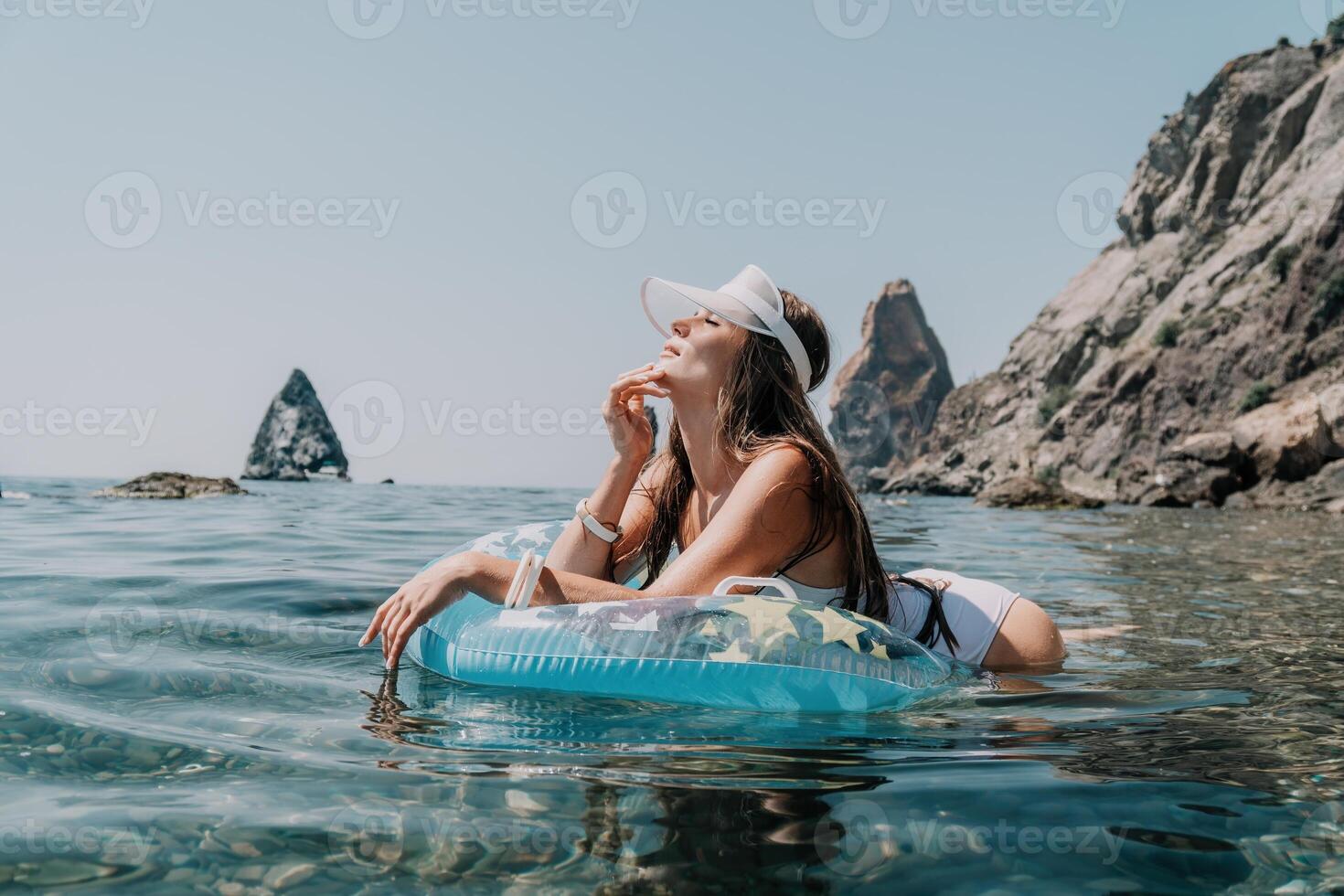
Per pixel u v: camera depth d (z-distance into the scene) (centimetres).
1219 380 3769
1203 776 154
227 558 463
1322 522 1370
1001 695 217
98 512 796
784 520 231
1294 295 3553
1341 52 4825
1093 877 117
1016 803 141
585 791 144
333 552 511
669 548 279
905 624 253
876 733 181
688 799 141
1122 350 4828
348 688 211
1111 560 629
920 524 1134
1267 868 120
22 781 143
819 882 114
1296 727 188
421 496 1802
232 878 112
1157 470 2534
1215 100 5141
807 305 258
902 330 8944
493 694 209
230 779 146
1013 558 637
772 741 174
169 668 219
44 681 201
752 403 244
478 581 228
